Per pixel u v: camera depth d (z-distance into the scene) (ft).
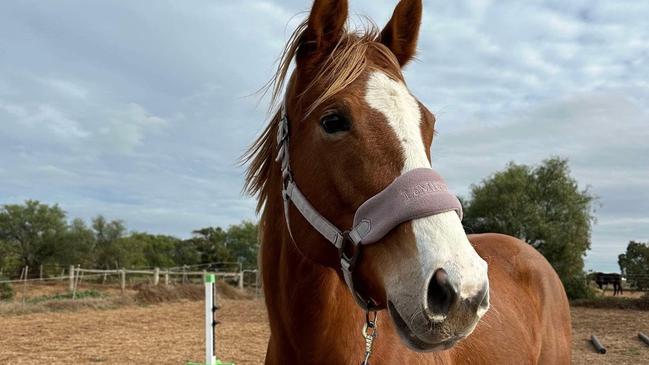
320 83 6.65
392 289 5.54
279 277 7.74
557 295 13.29
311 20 6.93
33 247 147.84
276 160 7.64
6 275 108.88
